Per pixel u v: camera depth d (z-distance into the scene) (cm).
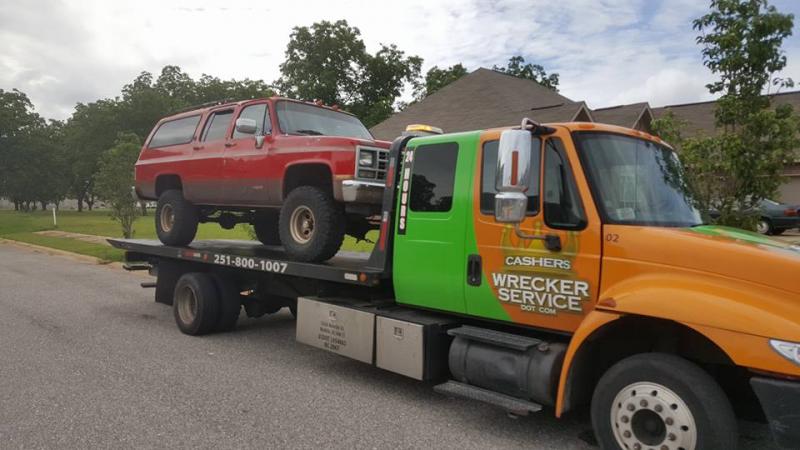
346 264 639
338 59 3534
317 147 652
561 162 439
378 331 546
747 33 766
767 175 779
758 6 771
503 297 470
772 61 771
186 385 576
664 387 369
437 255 516
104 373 611
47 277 1381
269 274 739
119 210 1912
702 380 357
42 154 6134
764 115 755
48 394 542
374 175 629
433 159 526
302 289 715
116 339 766
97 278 1373
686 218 447
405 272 543
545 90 2547
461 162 503
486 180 484
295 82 3541
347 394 558
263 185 720
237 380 596
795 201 2075
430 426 480
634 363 382
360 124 823
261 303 822
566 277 430
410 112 2481
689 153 794
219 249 827
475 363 471
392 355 531
